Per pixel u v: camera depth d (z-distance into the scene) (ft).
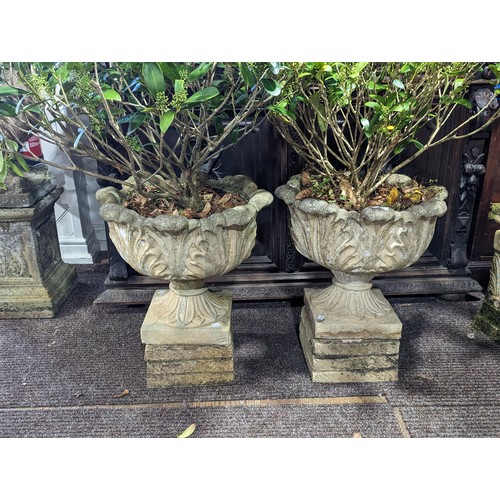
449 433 4.31
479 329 5.77
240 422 4.45
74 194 7.12
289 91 4.09
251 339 5.67
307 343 5.17
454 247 6.23
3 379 5.03
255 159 5.72
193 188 4.56
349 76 3.85
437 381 4.93
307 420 4.46
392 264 4.35
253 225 4.39
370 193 4.70
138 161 4.47
